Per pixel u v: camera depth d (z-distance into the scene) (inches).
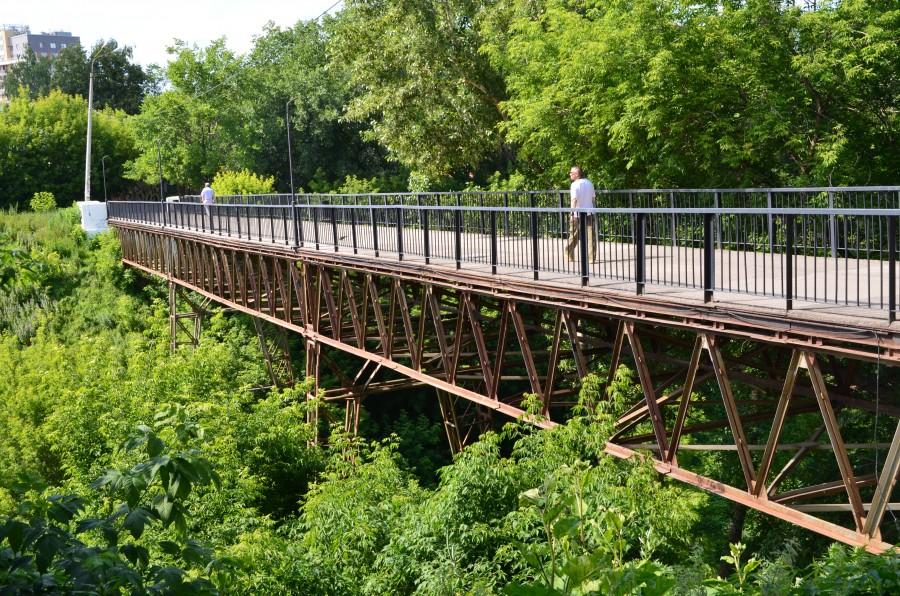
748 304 374.3
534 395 447.5
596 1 951.0
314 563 418.9
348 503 474.3
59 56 3764.8
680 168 831.7
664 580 122.7
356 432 845.2
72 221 2052.2
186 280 1389.0
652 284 455.2
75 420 796.0
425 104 1311.5
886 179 805.9
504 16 1195.3
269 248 929.5
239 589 379.2
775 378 526.9
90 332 1512.1
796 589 163.9
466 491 388.8
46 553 135.0
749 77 813.9
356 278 1029.2
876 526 321.4
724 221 720.3
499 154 1688.0
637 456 387.9
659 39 832.3
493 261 553.3
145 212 1625.2
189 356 967.0
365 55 1396.4
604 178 931.3
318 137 2361.0
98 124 2834.6
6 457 932.0
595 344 577.0
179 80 2496.3
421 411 1331.2
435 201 1111.6
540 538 360.2
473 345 879.7
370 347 1245.1
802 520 347.3
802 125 805.2
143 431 156.8
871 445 398.6
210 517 554.3
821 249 697.6
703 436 780.6
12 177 2679.6
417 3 1299.2
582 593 126.9
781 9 818.8
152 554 395.9
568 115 965.2
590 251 603.5
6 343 1398.9
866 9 781.3
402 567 395.2
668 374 591.2
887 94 800.9
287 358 1272.1
